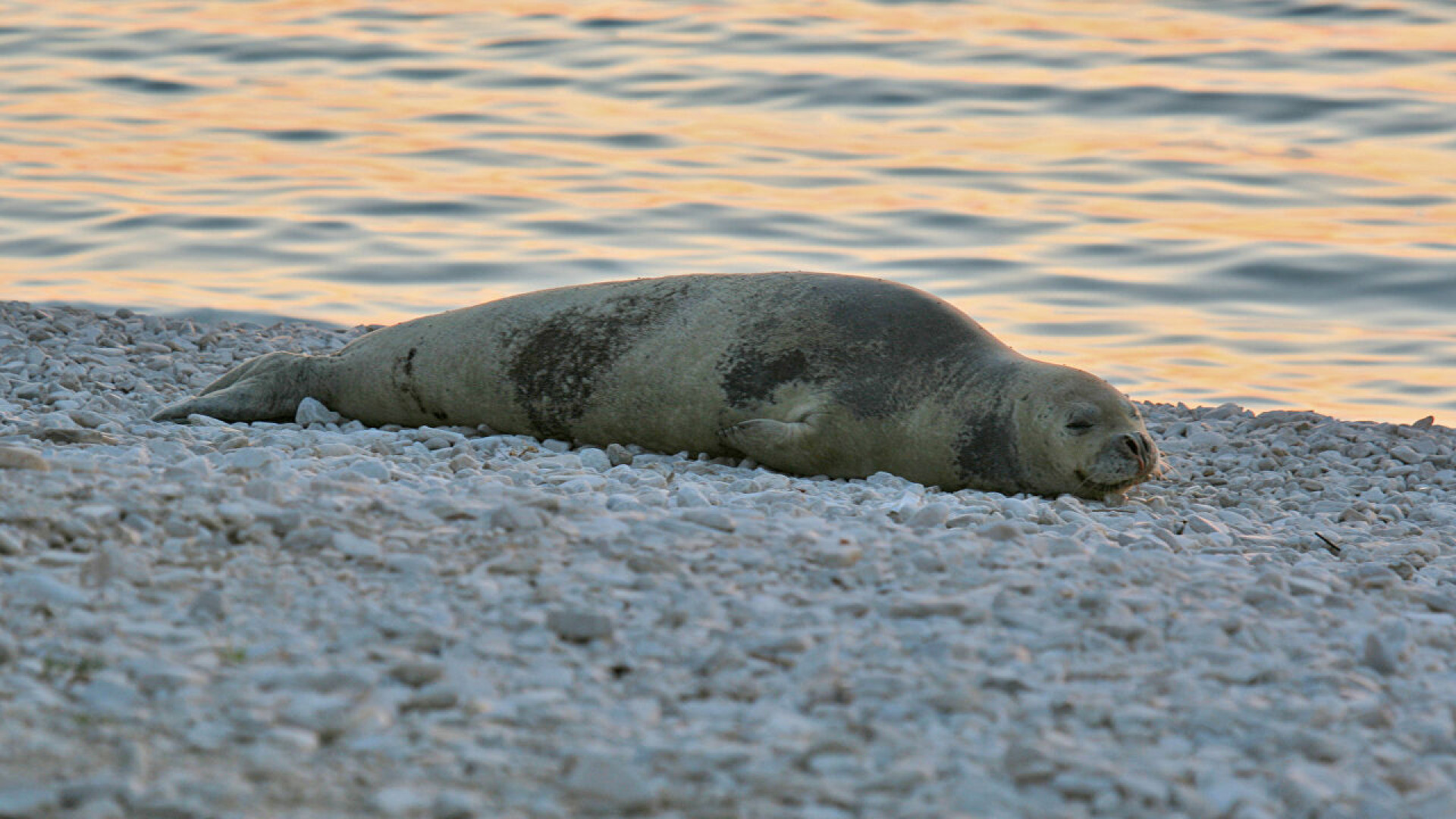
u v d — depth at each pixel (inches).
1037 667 735.1
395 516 882.1
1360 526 1227.9
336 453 1182.9
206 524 820.6
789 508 1026.7
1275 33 4328.3
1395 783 642.8
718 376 1369.3
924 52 4133.9
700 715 659.4
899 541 916.0
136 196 3002.0
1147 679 733.3
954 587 838.5
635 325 1421.0
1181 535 1111.0
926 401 1333.7
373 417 1509.6
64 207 2918.3
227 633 697.0
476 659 697.0
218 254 2640.3
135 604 717.3
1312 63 3954.2
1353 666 786.8
